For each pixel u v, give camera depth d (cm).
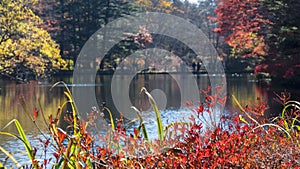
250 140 293
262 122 346
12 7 1930
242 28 2238
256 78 2955
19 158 697
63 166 259
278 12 2034
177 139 280
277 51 2091
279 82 2259
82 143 266
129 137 275
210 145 263
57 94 1856
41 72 2105
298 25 1969
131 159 260
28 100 1636
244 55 2419
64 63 2209
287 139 323
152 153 271
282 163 282
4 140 873
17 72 2095
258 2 2159
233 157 261
